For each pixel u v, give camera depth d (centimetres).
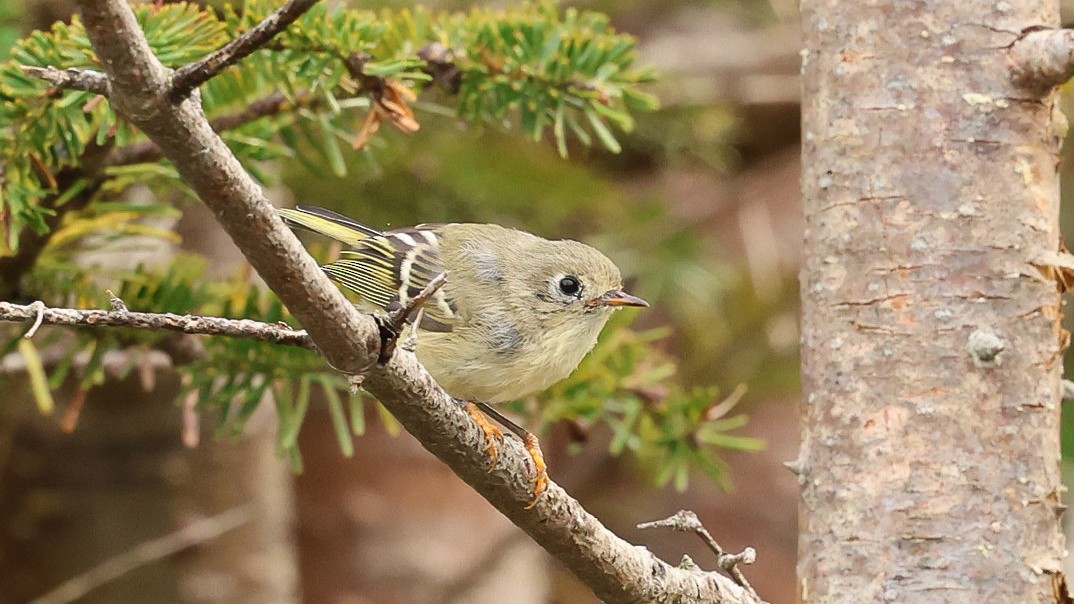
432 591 369
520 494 344
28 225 348
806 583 346
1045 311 345
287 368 351
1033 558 345
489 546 370
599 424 372
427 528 369
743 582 346
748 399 373
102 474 360
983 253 345
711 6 377
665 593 346
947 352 345
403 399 343
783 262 376
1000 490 345
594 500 376
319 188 363
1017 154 345
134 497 360
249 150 350
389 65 348
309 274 340
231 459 361
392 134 361
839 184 346
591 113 351
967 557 345
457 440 344
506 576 370
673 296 370
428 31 351
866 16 346
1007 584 345
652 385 354
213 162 338
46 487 360
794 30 375
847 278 346
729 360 373
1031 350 345
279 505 362
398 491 370
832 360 346
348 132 353
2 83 346
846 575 346
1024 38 345
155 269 353
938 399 345
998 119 345
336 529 369
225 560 361
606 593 346
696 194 376
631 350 354
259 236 340
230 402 351
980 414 345
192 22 347
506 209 366
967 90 346
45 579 360
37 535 360
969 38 346
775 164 379
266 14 348
